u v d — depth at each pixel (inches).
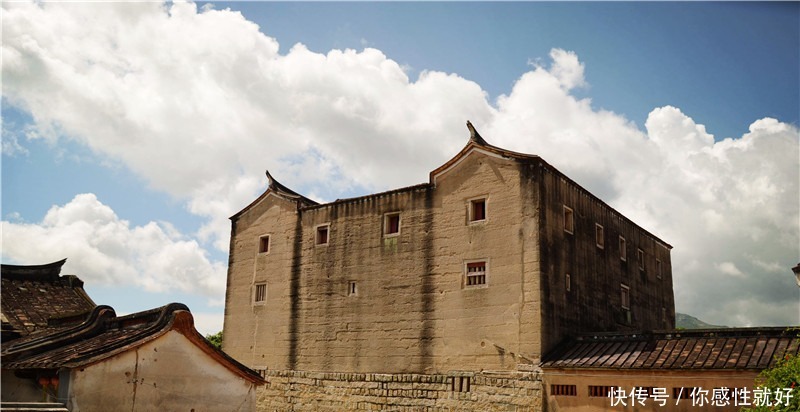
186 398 591.2
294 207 1347.2
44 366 541.0
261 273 1359.5
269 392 1263.5
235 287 1396.4
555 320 1006.4
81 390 523.5
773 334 838.5
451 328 1066.7
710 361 818.2
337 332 1205.1
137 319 638.5
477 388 1009.5
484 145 1109.1
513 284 1016.2
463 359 1039.0
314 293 1259.8
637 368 858.1
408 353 1104.8
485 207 1086.4
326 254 1266.0
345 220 1259.2
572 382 917.2
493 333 1017.5
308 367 1224.2
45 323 879.1
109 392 540.1
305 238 1309.1
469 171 1120.8
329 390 1181.1
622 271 1289.4
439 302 1093.8
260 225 1397.6
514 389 968.9
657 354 879.7
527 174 1048.8
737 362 793.6
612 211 1290.6
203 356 611.8
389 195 1210.6
